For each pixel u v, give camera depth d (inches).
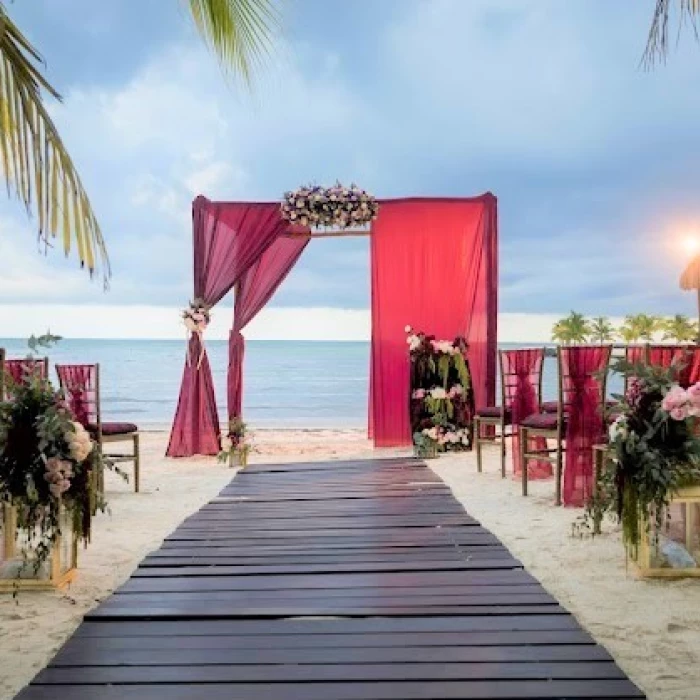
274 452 352.5
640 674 98.0
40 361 211.2
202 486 257.9
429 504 210.5
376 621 111.8
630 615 121.3
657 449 138.3
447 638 104.2
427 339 329.1
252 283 341.1
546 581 140.3
